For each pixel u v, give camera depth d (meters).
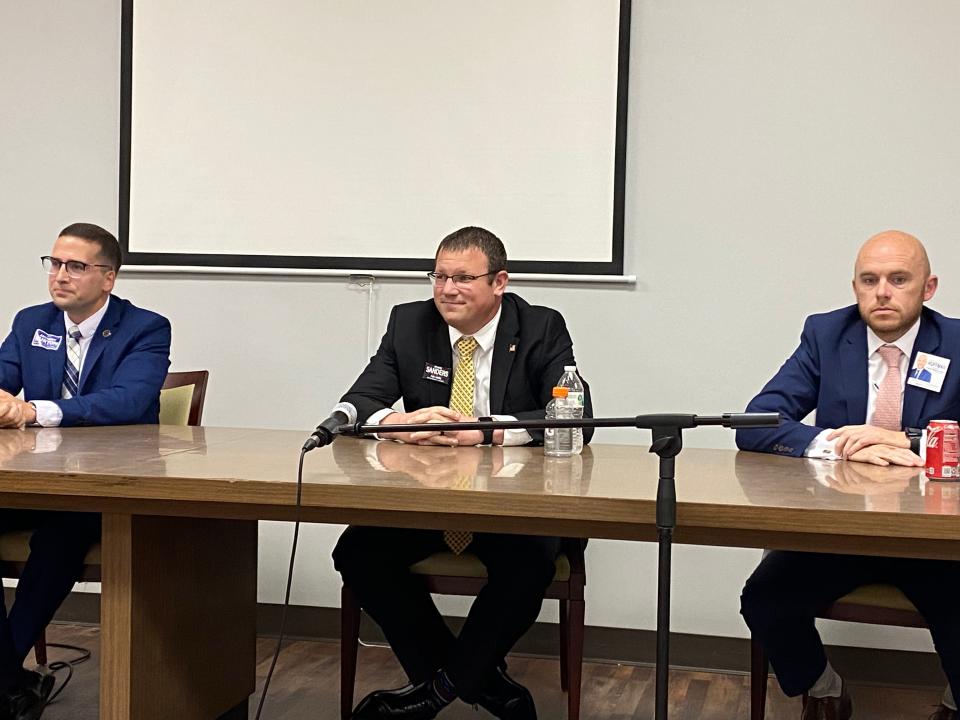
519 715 2.40
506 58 3.46
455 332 2.70
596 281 3.41
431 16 3.51
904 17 3.24
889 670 3.22
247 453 2.16
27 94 3.77
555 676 3.18
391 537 2.40
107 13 3.72
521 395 2.65
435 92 3.51
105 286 2.91
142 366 2.87
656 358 3.39
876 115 3.26
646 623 3.38
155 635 2.10
